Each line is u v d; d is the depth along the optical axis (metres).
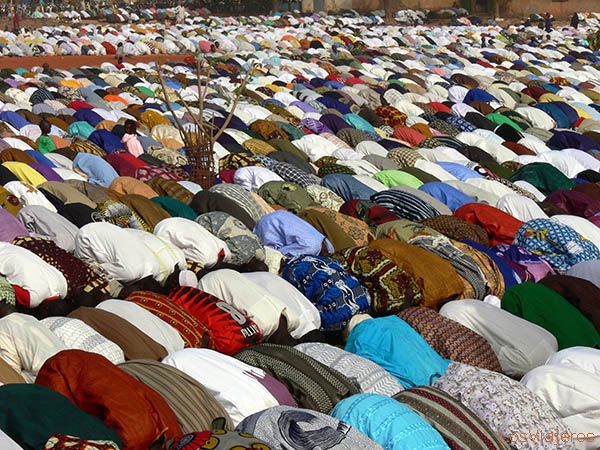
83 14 36.47
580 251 6.79
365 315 5.51
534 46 27.33
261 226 6.60
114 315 4.70
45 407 3.55
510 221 7.34
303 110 13.30
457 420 3.97
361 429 3.81
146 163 8.70
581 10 39.78
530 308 5.54
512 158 10.73
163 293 5.68
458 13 38.38
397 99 14.84
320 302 5.50
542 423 4.13
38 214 6.07
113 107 13.12
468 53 24.50
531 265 6.78
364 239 6.91
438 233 6.60
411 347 4.76
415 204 7.59
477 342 5.12
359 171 9.23
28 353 4.27
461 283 6.06
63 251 5.40
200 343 4.87
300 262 5.70
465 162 9.88
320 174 9.29
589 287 5.80
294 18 35.50
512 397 4.19
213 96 13.84
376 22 36.94
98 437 3.49
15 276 5.02
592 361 4.71
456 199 8.16
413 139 11.62
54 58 23.16
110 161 8.61
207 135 8.40
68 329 4.46
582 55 25.62
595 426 4.29
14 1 35.97
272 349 4.51
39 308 5.10
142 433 3.60
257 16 37.09
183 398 3.96
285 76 17.05
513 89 17.08
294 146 10.30
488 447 3.91
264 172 8.30
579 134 11.80
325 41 26.58
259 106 12.88
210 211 6.95
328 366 4.48
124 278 5.49
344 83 17.19
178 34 26.48
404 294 5.71
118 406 3.64
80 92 13.57
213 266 5.95
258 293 5.21
